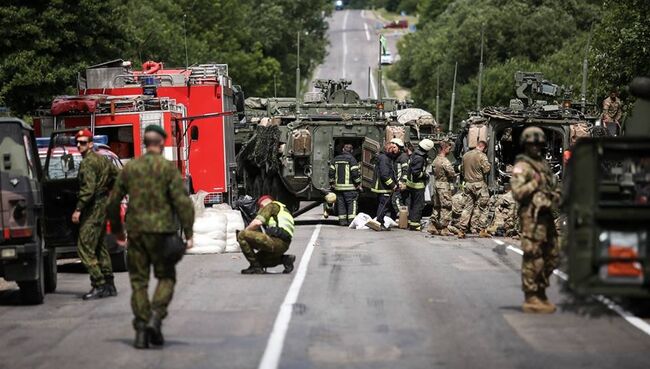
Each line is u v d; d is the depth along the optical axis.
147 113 69.50
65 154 48.94
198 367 30.14
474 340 33.28
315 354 31.44
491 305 39.53
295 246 62.78
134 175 32.66
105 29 116.38
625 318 36.69
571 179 33.41
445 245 63.78
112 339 34.47
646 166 35.75
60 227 46.88
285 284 45.66
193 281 47.00
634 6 92.69
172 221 32.84
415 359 30.75
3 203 40.94
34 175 44.94
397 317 37.16
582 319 36.56
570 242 33.41
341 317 37.19
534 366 29.81
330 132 84.50
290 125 84.75
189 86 81.44
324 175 84.94
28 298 42.28
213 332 34.97
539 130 37.28
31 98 110.31
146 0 186.50
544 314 37.59
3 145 43.72
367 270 50.28
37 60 108.62
